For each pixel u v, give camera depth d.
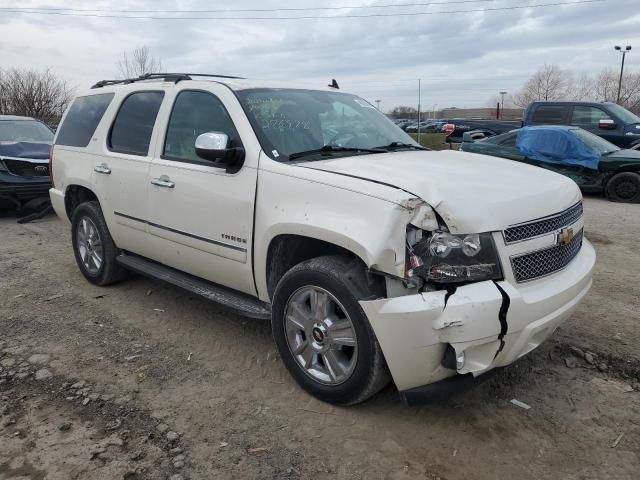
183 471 2.71
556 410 3.23
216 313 4.70
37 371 3.69
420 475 2.69
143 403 3.30
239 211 3.54
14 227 8.32
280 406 3.27
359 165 3.27
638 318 4.53
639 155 10.41
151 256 4.59
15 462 2.77
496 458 2.81
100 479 2.65
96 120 5.15
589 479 2.66
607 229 7.97
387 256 2.71
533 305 2.81
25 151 9.04
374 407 3.26
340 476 2.69
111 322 4.52
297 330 3.34
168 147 4.23
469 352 2.75
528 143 11.24
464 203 2.77
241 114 3.69
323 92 4.44
